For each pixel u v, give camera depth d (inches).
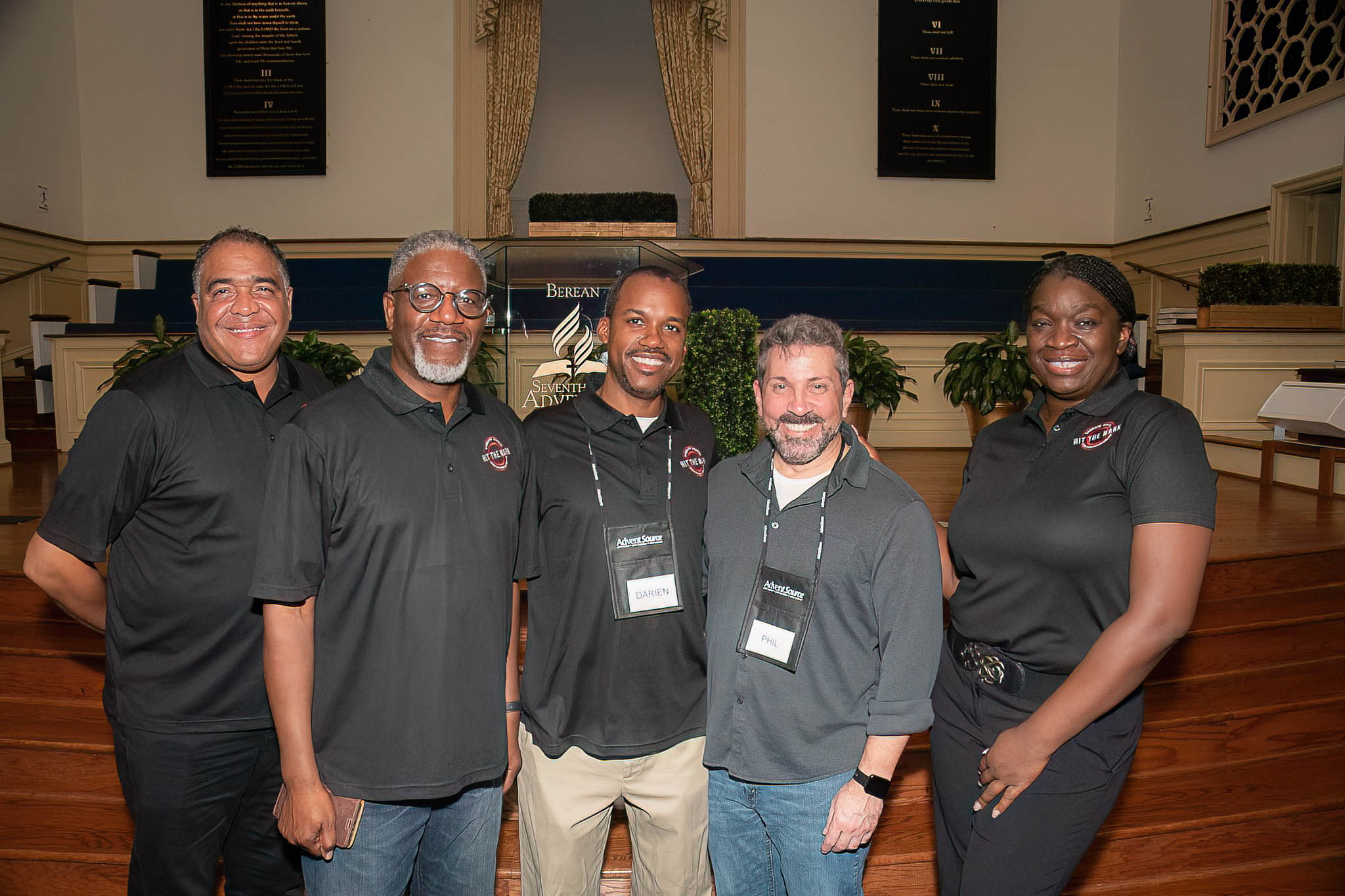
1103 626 54.2
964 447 258.4
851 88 332.2
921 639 55.2
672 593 62.3
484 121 327.9
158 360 64.0
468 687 56.8
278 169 325.4
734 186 332.5
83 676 102.5
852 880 58.7
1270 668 107.4
